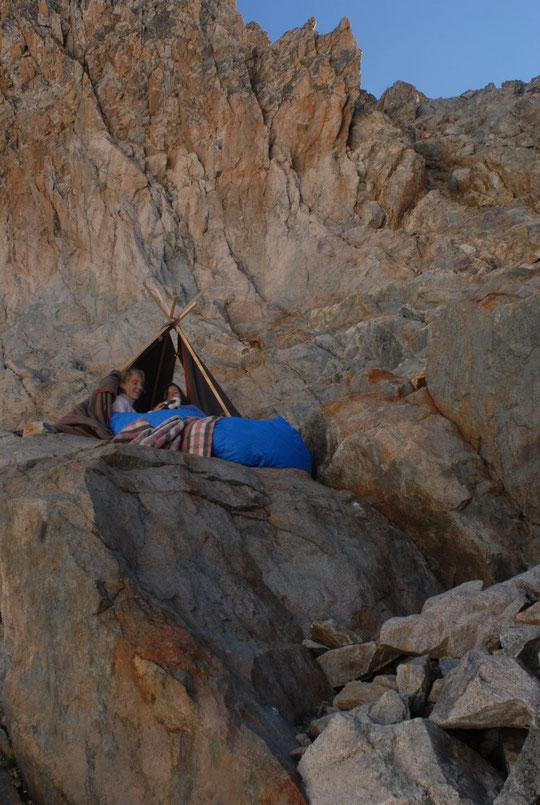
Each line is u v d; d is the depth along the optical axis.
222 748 3.20
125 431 6.23
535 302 5.37
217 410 8.27
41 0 17.64
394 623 3.99
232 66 17.84
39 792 3.71
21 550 4.00
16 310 15.84
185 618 3.80
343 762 3.16
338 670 4.13
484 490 5.55
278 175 17.39
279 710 3.70
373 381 7.13
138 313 14.95
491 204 17.53
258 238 17.02
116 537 3.95
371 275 15.30
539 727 2.94
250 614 4.19
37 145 17.09
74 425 7.02
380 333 11.67
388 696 3.43
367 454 5.96
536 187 17.53
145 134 17.72
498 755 3.31
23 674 3.87
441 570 5.52
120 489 4.30
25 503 4.00
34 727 3.72
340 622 4.59
